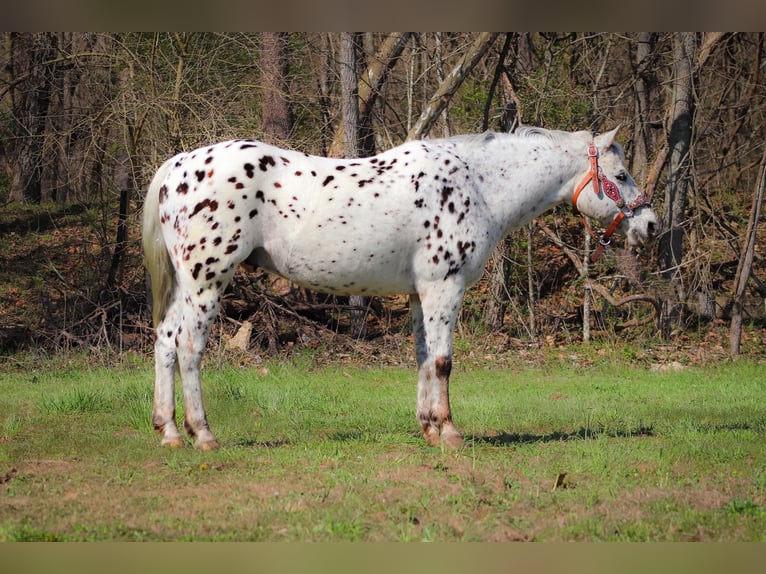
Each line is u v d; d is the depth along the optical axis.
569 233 20.06
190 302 7.04
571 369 14.77
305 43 17.28
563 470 6.67
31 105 19.81
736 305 16.34
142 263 16.09
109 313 16.00
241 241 6.97
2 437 7.84
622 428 8.67
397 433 8.24
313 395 10.76
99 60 16.64
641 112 18.69
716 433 8.23
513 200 7.67
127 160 15.52
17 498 5.82
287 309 16.36
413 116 19.09
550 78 17.19
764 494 6.05
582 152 7.91
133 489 6.07
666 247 17.67
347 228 7.09
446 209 7.29
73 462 6.89
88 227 20.28
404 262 7.33
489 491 6.01
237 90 16.16
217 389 10.45
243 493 5.93
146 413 8.75
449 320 7.39
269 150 7.09
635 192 8.02
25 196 22.84
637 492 6.07
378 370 14.30
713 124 19.33
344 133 16.23
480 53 14.89
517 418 9.30
